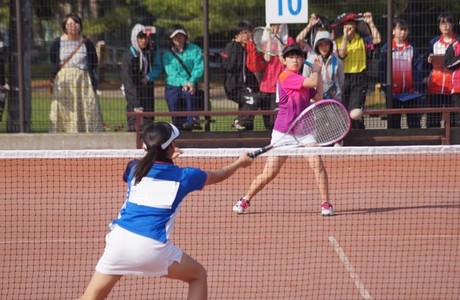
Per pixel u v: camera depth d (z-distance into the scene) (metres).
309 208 15.12
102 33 35.31
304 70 19.34
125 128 23.70
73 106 22.36
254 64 21.42
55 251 12.18
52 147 22.06
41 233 13.33
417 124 21.77
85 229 13.57
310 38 20.80
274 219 14.16
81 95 22.34
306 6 19.11
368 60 21.77
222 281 10.56
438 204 15.33
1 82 22.58
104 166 19.92
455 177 18.16
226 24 33.03
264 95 21.50
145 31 21.80
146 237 7.88
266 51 17.02
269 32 16.88
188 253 11.98
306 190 16.95
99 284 8.01
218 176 8.44
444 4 22.22
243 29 21.55
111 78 29.70
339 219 14.12
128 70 21.83
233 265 11.31
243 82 21.61
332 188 17.17
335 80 20.17
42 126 24.17
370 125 21.88
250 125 21.94
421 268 11.05
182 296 10.02
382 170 19.17
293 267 11.16
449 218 14.10
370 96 23.06
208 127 21.94
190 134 21.73
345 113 10.97
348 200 15.86
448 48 21.31
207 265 11.33
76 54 22.25
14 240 12.88
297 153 11.13
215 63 23.81
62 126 22.45
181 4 33.94
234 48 21.58
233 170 8.66
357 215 14.42
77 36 22.36
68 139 22.03
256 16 33.06
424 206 15.15
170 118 22.80
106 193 16.70
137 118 20.91
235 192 16.75
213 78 23.98
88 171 19.31
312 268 11.11
